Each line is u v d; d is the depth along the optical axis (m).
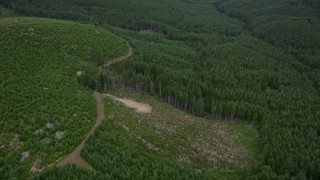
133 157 94.19
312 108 139.62
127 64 164.12
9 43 151.88
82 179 80.12
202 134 116.12
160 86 142.38
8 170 85.75
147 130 110.62
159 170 88.06
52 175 82.44
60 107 111.56
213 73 169.12
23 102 110.38
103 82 139.62
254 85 161.50
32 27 174.12
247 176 96.88
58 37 173.38
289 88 164.00
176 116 125.06
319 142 112.00
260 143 114.25
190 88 146.38
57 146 94.44
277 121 125.69
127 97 136.50
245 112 132.00
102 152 92.94
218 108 132.88
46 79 128.88
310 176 95.94
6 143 93.81
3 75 123.50
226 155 107.25
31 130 99.38
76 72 145.88
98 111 118.25
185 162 101.44
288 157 99.00
